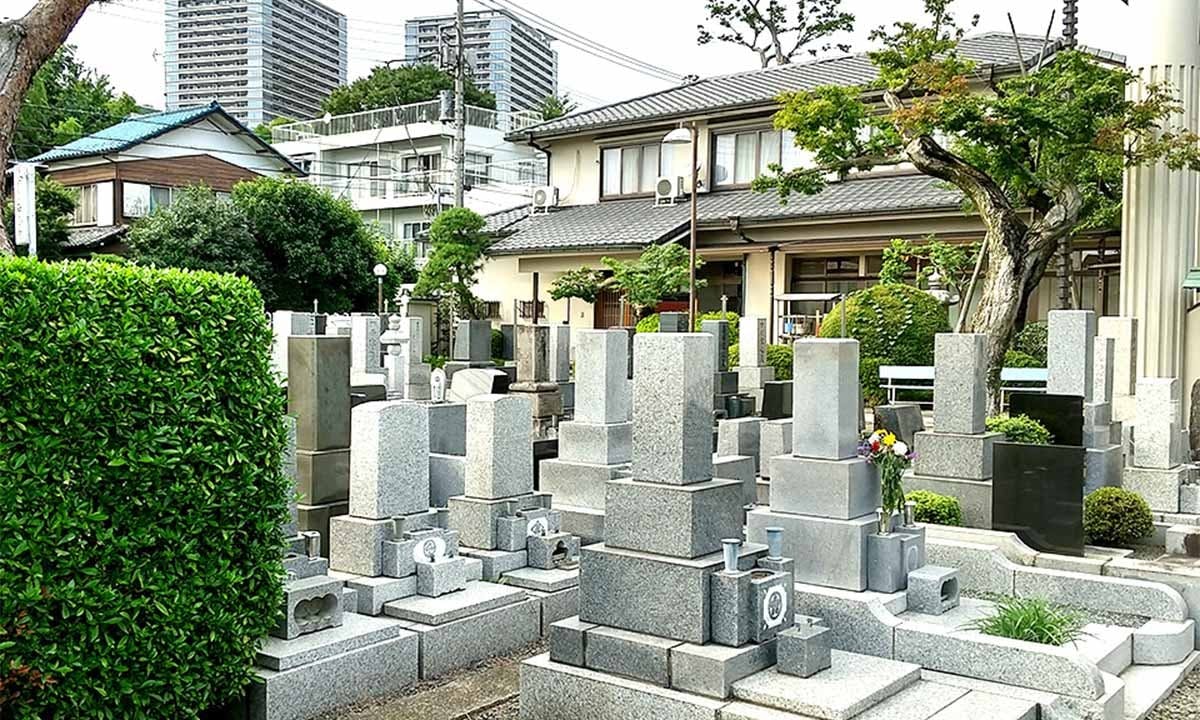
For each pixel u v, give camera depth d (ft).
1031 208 54.34
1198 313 46.01
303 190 88.89
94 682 15.38
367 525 22.98
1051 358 35.42
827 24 121.39
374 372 55.26
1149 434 33.17
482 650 22.58
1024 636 20.22
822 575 22.44
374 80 161.07
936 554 25.41
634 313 84.02
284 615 19.49
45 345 14.69
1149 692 20.29
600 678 18.43
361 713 19.35
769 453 35.55
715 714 17.10
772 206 76.33
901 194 71.36
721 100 84.07
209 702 17.43
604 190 90.89
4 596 14.28
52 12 27.84
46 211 90.38
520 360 48.37
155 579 16.05
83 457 15.14
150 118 113.29
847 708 16.58
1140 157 43.29
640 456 19.12
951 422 31.07
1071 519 26.68
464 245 85.92
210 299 16.90
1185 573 23.71
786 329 72.74
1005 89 47.85
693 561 18.25
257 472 17.47
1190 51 45.80
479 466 26.21
